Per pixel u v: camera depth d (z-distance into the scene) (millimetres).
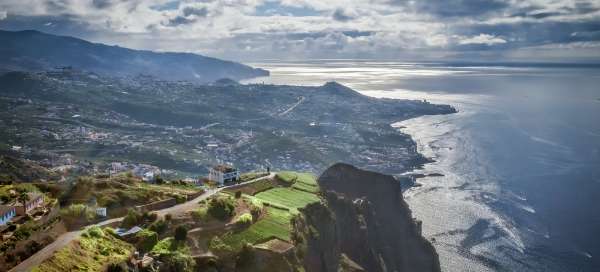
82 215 104000
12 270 76812
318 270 132750
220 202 120875
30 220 94500
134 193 122625
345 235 172125
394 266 188125
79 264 83250
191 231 108312
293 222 130750
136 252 94438
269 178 180250
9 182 126438
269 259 107938
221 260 102688
